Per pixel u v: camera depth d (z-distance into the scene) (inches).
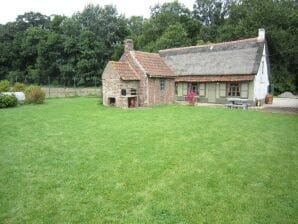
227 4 3051.2
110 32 2847.0
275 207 248.4
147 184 293.3
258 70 1116.5
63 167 341.4
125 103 956.6
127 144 442.0
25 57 2918.3
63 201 258.2
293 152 403.9
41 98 1072.8
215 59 1257.4
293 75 1972.2
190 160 367.6
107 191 277.3
